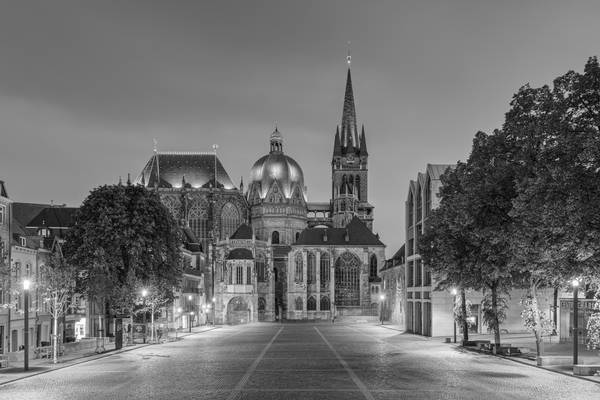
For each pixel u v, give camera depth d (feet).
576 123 143.02
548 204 134.82
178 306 461.78
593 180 129.59
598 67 139.54
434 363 181.88
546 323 186.39
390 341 292.40
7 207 236.63
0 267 183.11
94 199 272.92
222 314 619.67
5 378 152.87
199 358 207.10
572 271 144.97
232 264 628.69
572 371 155.94
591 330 158.81
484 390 125.39
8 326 231.30
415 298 359.87
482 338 289.94
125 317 312.09
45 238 287.48
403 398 115.55
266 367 174.70
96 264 255.70
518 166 175.22
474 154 192.75
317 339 318.65
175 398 117.50
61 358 206.80
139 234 272.72
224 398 116.98
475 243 200.75
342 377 148.97
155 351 240.94
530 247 160.66
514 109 178.29
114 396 120.78
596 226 130.00
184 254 511.40
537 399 114.11
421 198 345.72
